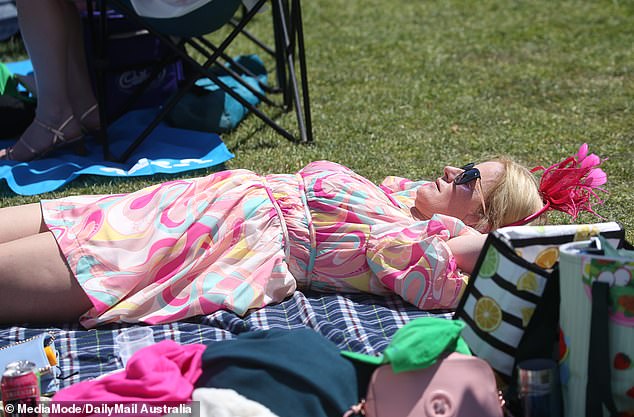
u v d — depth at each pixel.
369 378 3.24
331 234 4.11
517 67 8.48
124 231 3.92
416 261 4.00
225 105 6.71
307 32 9.87
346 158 6.20
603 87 7.90
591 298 3.04
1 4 9.16
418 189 4.34
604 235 3.50
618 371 3.05
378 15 10.59
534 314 3.30
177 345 3.29
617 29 9.76
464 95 7.68
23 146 5.96
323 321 3.86
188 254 3.97
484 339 3.41
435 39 9.49
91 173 5.77
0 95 6.45
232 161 6.14
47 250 3.82
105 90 6.05
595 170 4.24
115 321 3.91
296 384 3.09
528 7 10.81
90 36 6.45
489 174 4.23
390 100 7.53
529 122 7.01
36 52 5.87
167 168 5.88
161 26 5.93
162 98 7.01
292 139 6.49
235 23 9.87
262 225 4.09
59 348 3.71
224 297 3.96
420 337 3.12
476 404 3.09
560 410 3.19
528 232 3.43
